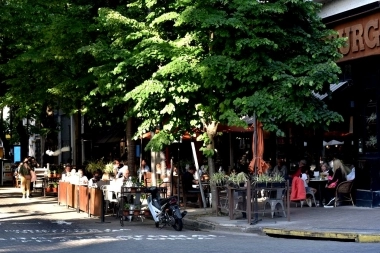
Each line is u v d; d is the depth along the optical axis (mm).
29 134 41562
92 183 22109
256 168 17234
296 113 16906
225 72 17141
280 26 18000
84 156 43812
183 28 19219
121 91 20328
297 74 17688
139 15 21688
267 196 17594
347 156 23500
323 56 17906
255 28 17422
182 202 23047
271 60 17312
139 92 17922
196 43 19109
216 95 18250
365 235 13414
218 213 18781
